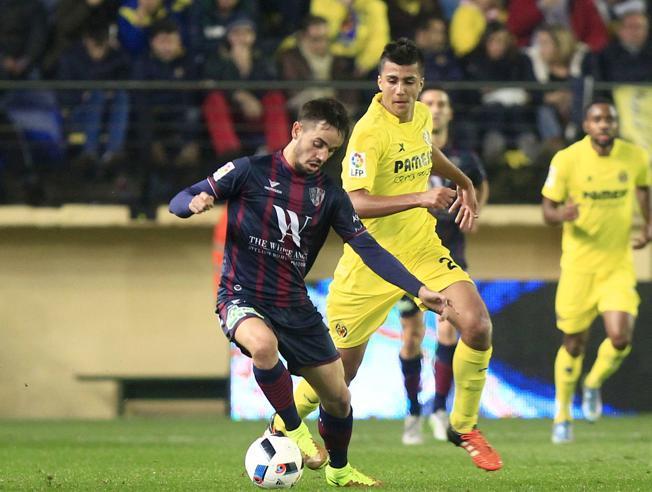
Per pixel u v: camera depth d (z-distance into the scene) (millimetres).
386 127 23078
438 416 34531
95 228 48750
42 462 26812
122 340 48844
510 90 49250
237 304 19109
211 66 47656
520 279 48750
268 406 44156
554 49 49688
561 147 48719
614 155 34156
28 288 48719
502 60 49250
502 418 43844
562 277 34562
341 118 18656
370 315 23703
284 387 19047
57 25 48656
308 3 49844
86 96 47875
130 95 47688
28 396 48469
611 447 31234
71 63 47844
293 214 19125
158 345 48875
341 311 23781
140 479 21906
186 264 49000
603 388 44438
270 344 18469
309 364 19453
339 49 48656
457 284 22812
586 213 34156
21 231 48688
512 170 48688
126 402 48875
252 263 19203
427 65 48406
